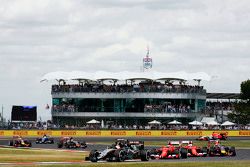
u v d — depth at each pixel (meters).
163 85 148.88
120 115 147.25
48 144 102.88
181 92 147.50
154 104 147.12
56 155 67.56
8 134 133.75
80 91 147.88
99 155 57.03
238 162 55.22
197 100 150.38
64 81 152.50
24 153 71.56
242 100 187.25
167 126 144.12
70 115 147.25
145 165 49.69
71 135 134.12
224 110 178.62
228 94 187.62
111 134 134.88
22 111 143.12
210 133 138.00
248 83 185.62
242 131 140.75
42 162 54.62
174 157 64.62
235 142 114.81
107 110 147.88
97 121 142.25
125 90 147.12
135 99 147.25
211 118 155.12
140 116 146.50
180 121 146.88
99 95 147.38
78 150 82.75
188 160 61.34
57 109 148.00
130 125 147.38
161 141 115.19
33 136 133.12
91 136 134.25
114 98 147.50
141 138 127.75
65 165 49.09
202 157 68.75
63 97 148.88
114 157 57.16
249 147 97.69
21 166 47.47
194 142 112.44
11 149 83.00
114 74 151.75
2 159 58.09
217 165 50.56
